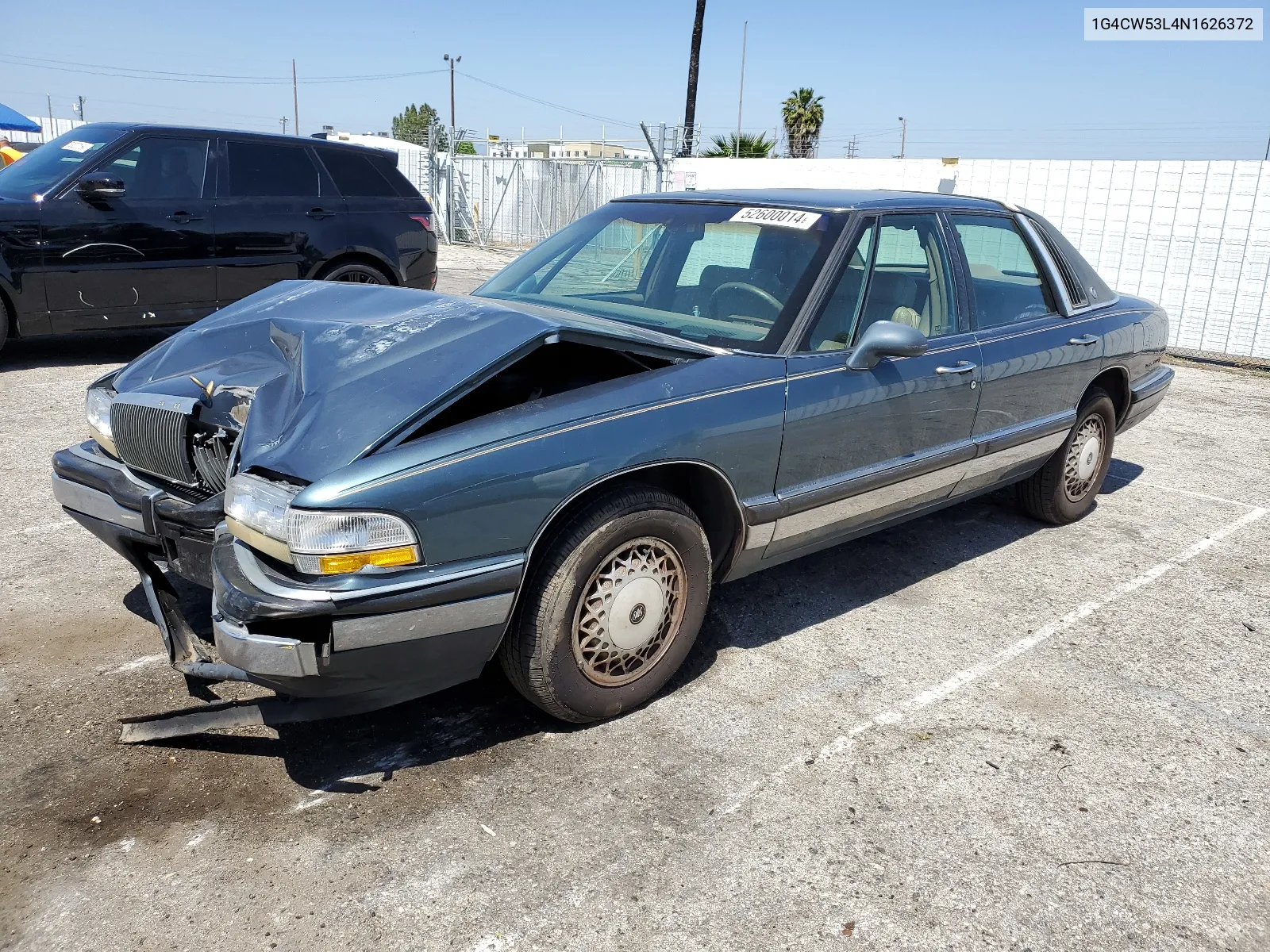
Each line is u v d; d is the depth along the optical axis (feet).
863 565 14.99
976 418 13.60
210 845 8.30
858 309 12.05
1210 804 9.36
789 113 128.88
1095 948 7.50
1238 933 7.72
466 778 9.32
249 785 9.14
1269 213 32.71
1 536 14.60
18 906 7.55
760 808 9.01
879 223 12.52
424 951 7.23
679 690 11.08
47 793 8.89
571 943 7.35
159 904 7.63
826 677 11.51
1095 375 15.81
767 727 10.40
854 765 9.76
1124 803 9.32
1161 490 19.45
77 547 14.33
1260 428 25.20
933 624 13.07
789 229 12.30
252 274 26.50
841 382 11.43
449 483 8.36
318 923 7.48
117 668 11.04
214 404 10.26
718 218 12.92
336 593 7.94
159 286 25.12
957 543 16.08
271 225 26.61
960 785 9.49
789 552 11.85
